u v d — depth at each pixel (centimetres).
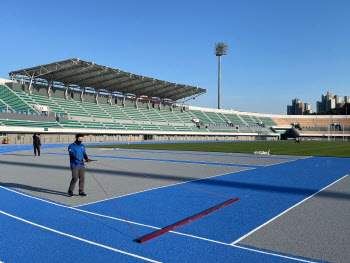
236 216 666
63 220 639
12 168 1595
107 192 945
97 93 7112
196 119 8788
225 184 1101
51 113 5488
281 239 522
